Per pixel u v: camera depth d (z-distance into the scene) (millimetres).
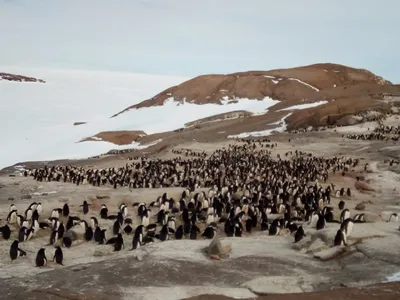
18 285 14805
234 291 13898
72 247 21375
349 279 14539
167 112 124188
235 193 32531
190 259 17047
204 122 103625
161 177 41562
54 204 28766
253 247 19156
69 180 42062
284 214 25266
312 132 73062
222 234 23547
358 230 18812
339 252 17016
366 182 40500
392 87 105625
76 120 148375
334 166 47094
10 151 97125
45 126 130500
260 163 49281
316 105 97312
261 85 130000
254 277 15242
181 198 30406
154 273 15469
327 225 21859
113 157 70875
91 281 14883
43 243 21812
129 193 32469
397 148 54750
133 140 99188
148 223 24766
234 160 51781
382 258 15969
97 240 22203
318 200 29125
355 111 78938
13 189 37656
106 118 142750
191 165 48500
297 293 12906
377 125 71812
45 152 93500
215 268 16094
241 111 107438
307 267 16281
